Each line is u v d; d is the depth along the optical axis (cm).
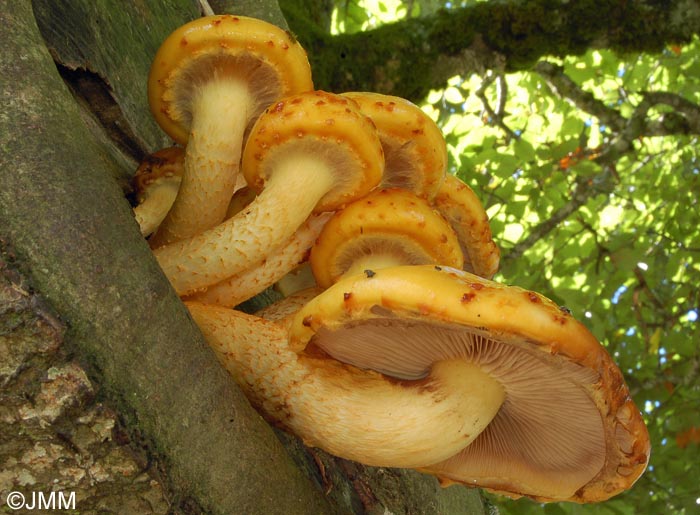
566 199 89
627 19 71
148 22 42
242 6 52
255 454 23
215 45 28
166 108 30
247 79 29
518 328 22
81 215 20
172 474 21
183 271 27
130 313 20
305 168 27
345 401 26
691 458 87
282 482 23
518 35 70
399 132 28
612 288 85
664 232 98
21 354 19
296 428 26
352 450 26
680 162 106
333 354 27
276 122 26
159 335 21
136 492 21
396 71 69
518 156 84
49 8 32
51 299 19
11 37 21
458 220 33
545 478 30
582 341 22
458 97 94
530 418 28
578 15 70
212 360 22
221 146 29
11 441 20
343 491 35
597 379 23
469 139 94
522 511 75
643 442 25
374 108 28
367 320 24
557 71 92
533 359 25
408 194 28
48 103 21
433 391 26
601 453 28
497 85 111
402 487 38
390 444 25
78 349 19
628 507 85
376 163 27
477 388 26
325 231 28
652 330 98
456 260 28
